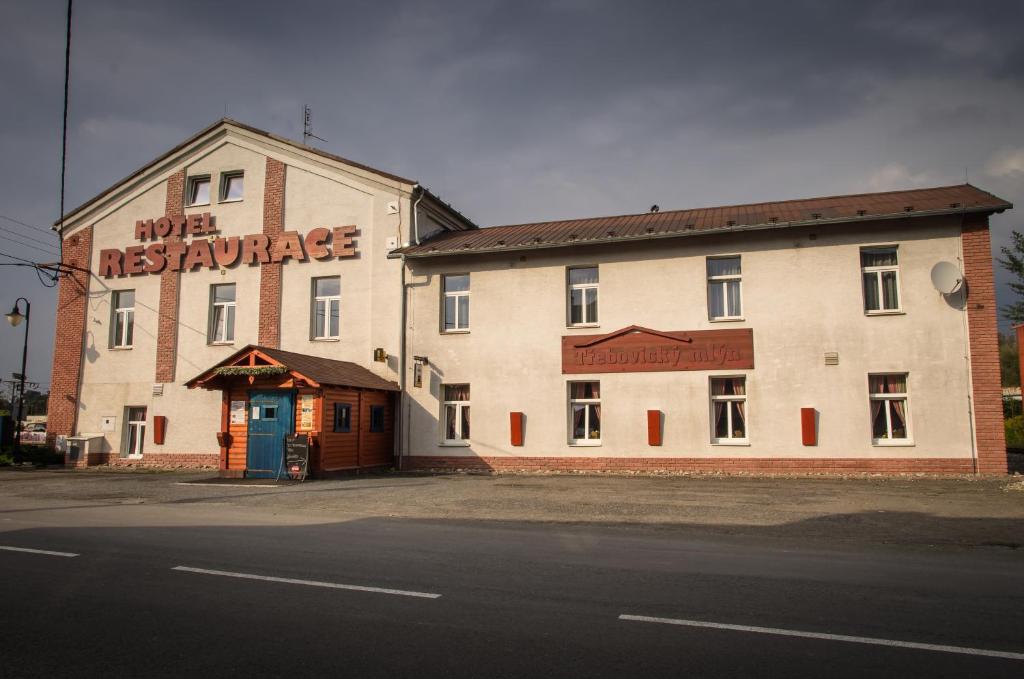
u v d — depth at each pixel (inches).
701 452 721.0
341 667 173.6
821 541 348.2
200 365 900.0
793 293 713.0
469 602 230.7
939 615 216.4
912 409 673.6
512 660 177.9
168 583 255.9
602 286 771.4
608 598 235.6
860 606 225.8
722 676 167.6
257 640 193.9
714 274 751.1
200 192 951.0
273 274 887.1
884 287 701.3
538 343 783.7
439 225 932.0
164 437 900.0
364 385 760.3
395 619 212.2
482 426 790.5
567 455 759.7
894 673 169.5
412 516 438.3
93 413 936.9
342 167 876.6
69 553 309.4
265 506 486.3
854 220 681.6
